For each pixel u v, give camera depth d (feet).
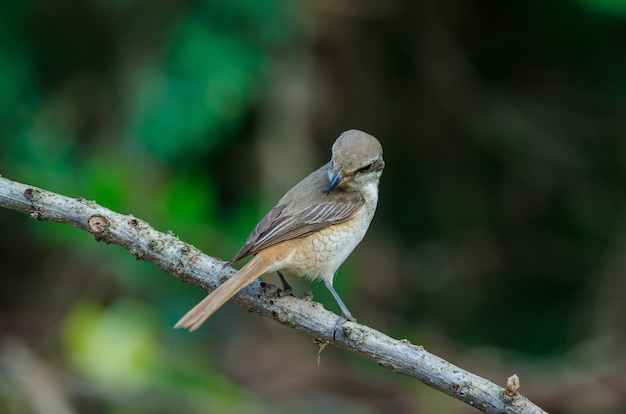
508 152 50.34
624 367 42.86
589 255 48.96
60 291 44.24
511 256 50.34
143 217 38.63
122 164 40.32
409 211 50.90
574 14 47.78
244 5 40.32
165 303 41.06
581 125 49.73
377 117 49.62
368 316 46.57
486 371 43.96
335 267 26.09
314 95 46.03
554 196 50.19
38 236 41.68
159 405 37.78
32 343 42.45
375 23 48.16
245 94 40.68
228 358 42.29
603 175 49.62
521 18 49.39
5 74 43.16
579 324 46.65
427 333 47.24
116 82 43.62
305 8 42.68
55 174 40.93
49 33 44.50
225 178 44.39
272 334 43.86
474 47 50.21
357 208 26.37
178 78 40.24
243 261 39.45
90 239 39.70
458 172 51.44
